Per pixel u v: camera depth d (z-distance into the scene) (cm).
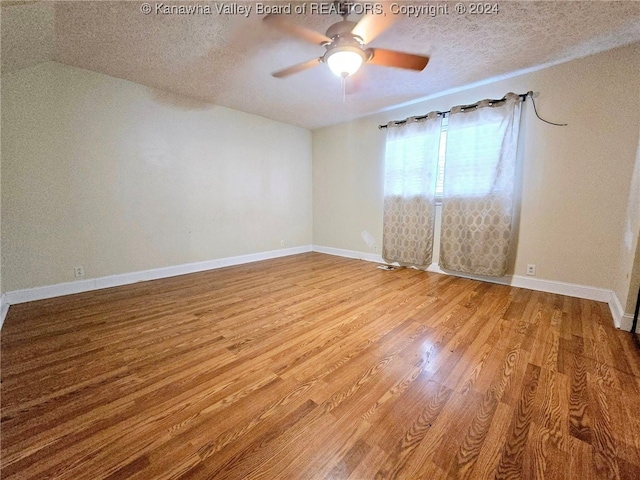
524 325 216
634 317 201
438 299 275
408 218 394
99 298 278
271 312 245
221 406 132
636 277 200
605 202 257
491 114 304
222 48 238
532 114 288
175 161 357
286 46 235
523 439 113
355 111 417
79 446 110
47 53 243
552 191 283
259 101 374
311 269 403
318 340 196
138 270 336
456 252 346
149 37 222
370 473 99
